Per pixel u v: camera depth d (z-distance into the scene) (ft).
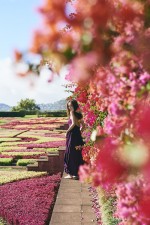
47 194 31.81
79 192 32.24
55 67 5.24
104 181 6.94
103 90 8.94
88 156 26.03
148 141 5.25
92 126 24.40
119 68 7.56
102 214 22.40
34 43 4.72
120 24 6.05
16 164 49.44
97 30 4.89
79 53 4.88
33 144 66.08
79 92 24.27
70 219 24.59
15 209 26.99
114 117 8.70
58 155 43.09
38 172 42.14
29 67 5.18
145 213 5.87
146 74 7.61
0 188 34.24
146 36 5.74
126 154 5.71
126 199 8.73
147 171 5.16
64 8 4.65
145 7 6.00
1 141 74.38
